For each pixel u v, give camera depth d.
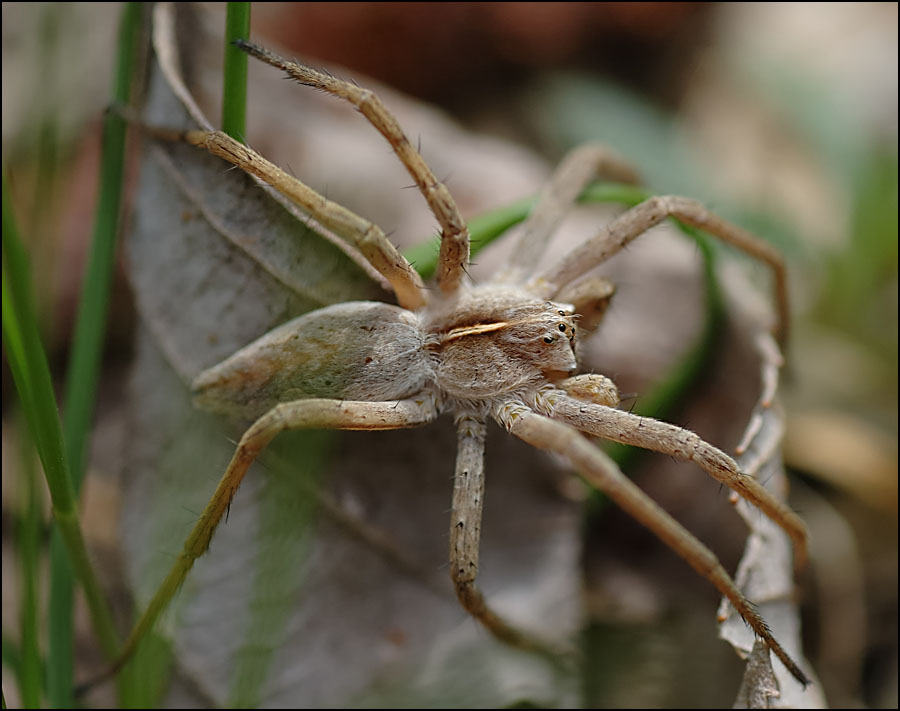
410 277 0.07
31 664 0.07
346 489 0.07
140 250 0.07
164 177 0.07
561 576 0.07
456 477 0.07
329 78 0.07
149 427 0.07
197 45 0.07
